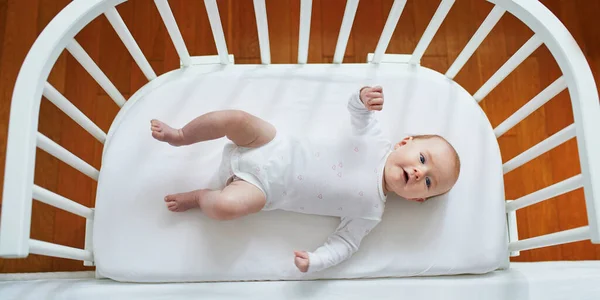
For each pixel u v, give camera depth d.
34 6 1.54
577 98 0.87
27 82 0.82
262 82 1.14
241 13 1.57
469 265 1.06
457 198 1.09
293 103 1.13
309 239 1.06
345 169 1.02
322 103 1.13
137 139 1.09
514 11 0.93
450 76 1.17
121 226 1.05
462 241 1.07
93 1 0.88
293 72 1.15
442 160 1.00
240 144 1.02
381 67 1.17
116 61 1.54
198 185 1.08
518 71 1.58
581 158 0.86
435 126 1.13
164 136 0.97
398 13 0.97
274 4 1.59
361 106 1.00
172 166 1.08
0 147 1.45
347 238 1.04
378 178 1.03
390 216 1.08
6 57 1.50
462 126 1.13
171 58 1.54
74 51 0.93
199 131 0.98
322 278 1.05
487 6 1.61
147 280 1.03
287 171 1.02
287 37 1.57
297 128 1.11
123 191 1.06
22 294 0.93
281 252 1.05
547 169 1.52
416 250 1.07
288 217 1.07
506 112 1.56
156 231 1.05
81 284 1.00
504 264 1.09
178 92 1.12
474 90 1.56
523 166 1.53
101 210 1.05
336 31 1.58
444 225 1.08
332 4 1.60
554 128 1.55
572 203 1.50
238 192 0.98
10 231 0.77
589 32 1.61
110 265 1.03
